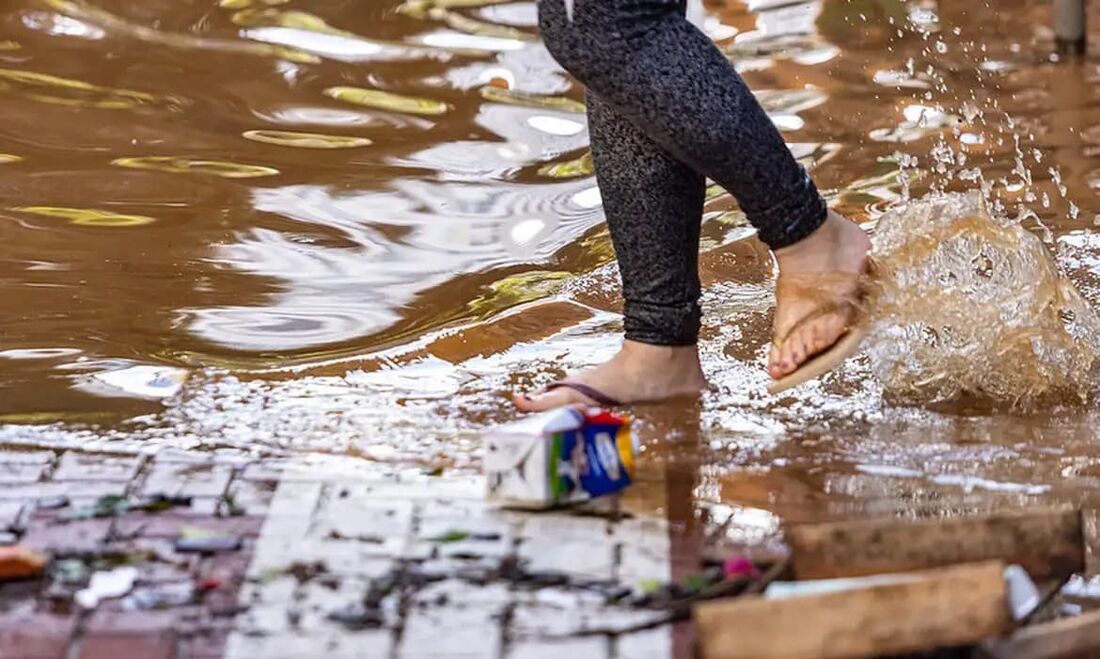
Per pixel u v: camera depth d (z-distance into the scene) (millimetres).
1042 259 5938
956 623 3662
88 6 11586
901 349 5797
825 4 11688
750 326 6566
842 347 5438
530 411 5625
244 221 7781
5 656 3752
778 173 5230
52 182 8195
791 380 5465
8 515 4582
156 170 8438
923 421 5551
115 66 10258
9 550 4184
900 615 3635
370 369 6105
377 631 3887
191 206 7957
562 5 5012
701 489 4887
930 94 9641
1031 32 10914
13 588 4113
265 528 4508
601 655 3760
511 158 8766
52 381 5883
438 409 5676
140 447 5227
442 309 6797
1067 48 10414
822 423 5527
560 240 7645
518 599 4059
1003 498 4816
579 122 9336
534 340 6453
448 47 10828
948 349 5801
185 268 7188
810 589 3859
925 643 3650
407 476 4965
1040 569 4180
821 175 8344
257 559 4293
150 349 6266
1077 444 5301
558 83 10078
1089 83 9773
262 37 10977
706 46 5105
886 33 10969
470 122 9336
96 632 3875
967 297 5785
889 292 5574
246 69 10266
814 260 5418
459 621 3936
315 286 7043
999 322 5793
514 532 4512
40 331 6418
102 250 7359
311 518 4594
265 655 3768
